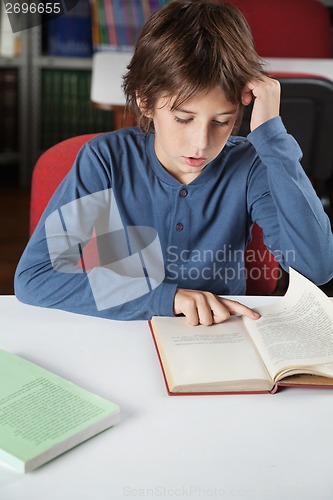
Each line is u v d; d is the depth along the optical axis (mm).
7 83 4227
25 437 925
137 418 1020
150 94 1353
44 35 4320
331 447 973
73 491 860
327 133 2512
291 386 1119
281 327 1242
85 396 1032
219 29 1334
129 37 3754
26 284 1379
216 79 1282
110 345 1236
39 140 4352
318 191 2771
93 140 1562
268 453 953
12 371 1093
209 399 1078
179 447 956
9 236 3654
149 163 1547
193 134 1321
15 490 857
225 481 891
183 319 1290
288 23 3447
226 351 1174
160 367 1170
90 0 4094
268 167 1468
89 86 4262
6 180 4539
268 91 1430
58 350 1210
